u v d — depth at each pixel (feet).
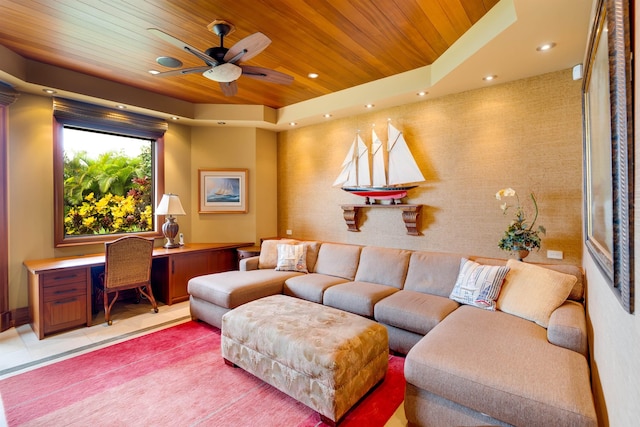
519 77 9.77
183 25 8.16
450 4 7.28
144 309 12.93
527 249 9.03
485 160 10.64
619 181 3.18
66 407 6.62
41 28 8.33
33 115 11.28
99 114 12.55
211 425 6.12
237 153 16.25
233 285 10.67
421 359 5.73
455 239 11.34
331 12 7.58
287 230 16.81
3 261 10.66
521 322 7.21
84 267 10.82
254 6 7.33
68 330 10.63
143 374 7.92
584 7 6.09
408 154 12.19
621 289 3.16
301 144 16.15
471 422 5.22
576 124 9.02
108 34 8.63
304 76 11.53
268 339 7.11
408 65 10.65
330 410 5.98
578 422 4.28
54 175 11.78
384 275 11.30
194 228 16.14
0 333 10.32
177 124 15.49
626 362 3.20
